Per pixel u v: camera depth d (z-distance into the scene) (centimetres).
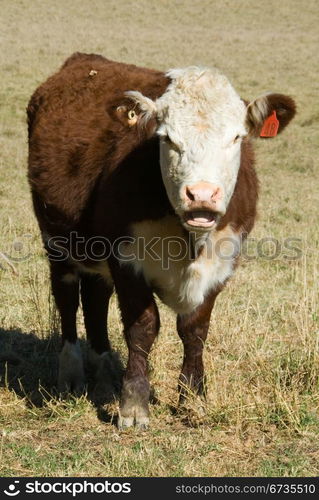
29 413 640
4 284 949
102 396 691
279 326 829
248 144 638
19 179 1584
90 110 680
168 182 540
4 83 2556
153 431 594
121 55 3078
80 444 571
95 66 745
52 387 707
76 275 712
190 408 615
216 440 575
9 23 3541
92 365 734
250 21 3975
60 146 672
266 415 605
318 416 614
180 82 556
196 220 518
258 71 2925
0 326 834
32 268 994
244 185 610
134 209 574
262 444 570
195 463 537
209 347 765
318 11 4181
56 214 673
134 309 597
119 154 594
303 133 2178
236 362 721
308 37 3616
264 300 910
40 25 3550
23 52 2989
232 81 2736
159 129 547
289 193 1562
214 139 530
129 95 561
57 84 752
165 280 597
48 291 896
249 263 1064
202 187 511
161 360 717
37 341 806
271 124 577
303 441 574
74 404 654
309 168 1841
